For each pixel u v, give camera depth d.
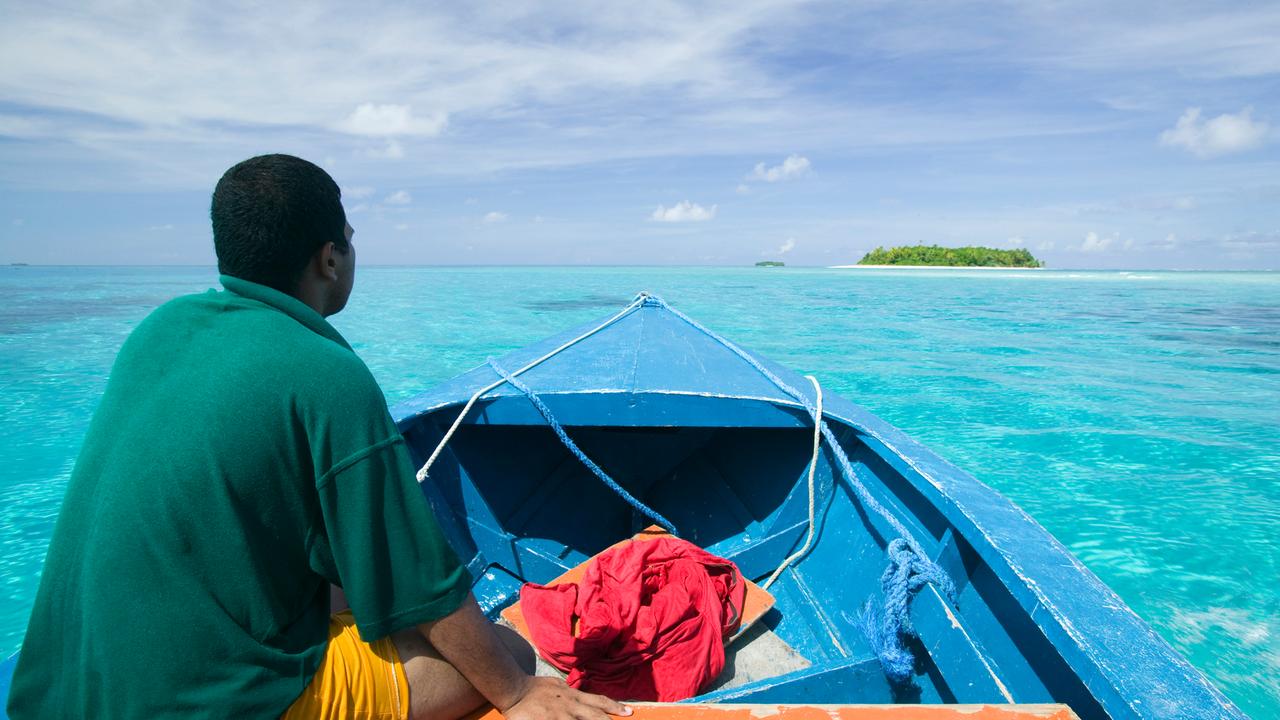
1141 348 13.43
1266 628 3.88
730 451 3.91
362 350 13.30
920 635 2.01
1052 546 1.87
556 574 3.17
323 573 1.21
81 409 8.27
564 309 22.75
